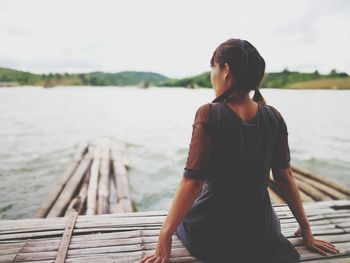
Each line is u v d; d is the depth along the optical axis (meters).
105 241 2.42
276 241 1.99
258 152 1.72
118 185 5.90
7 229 2.54
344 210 3.16
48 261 2.15
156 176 8.01
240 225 1.87
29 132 16.33
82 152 9.46
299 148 12.57
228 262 1.93
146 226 2.68
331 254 2.28
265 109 1.78
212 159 1.76
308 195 5.53
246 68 1.67
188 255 2.20
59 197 5.20
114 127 19.06
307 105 40.94
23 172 8.31
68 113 28.97
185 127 19.33
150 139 14.27
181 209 1.75
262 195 1.83
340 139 14.76
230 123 1.67
